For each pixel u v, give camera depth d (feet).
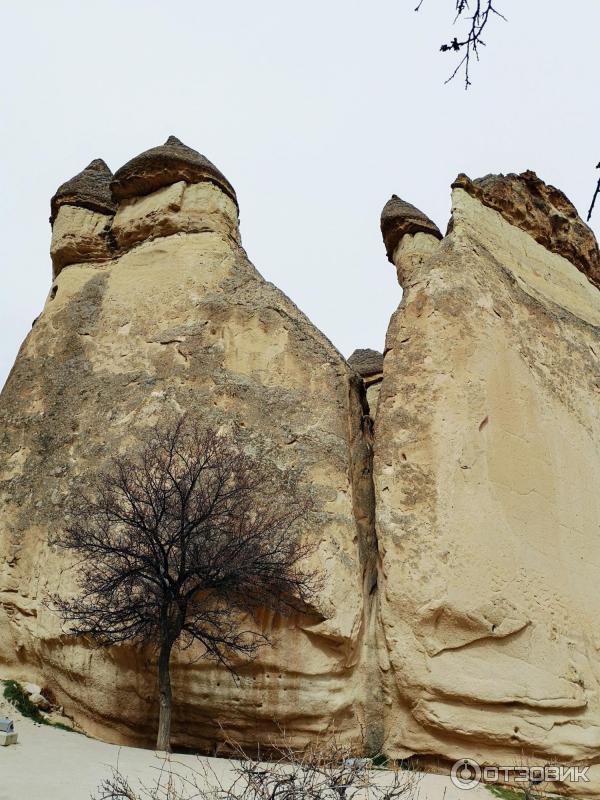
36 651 37.35
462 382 41.11
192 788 24.90
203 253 48.03
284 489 37.91
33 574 39.19
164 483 34.96
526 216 53.01
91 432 42.22
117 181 51.44
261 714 33.37
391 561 36.70
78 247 51.62
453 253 45.78
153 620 32.32
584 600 38.83
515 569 37.11
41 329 48.70
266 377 42.63
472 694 33.71
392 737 34.35
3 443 44.57
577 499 41.65
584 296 54.08
